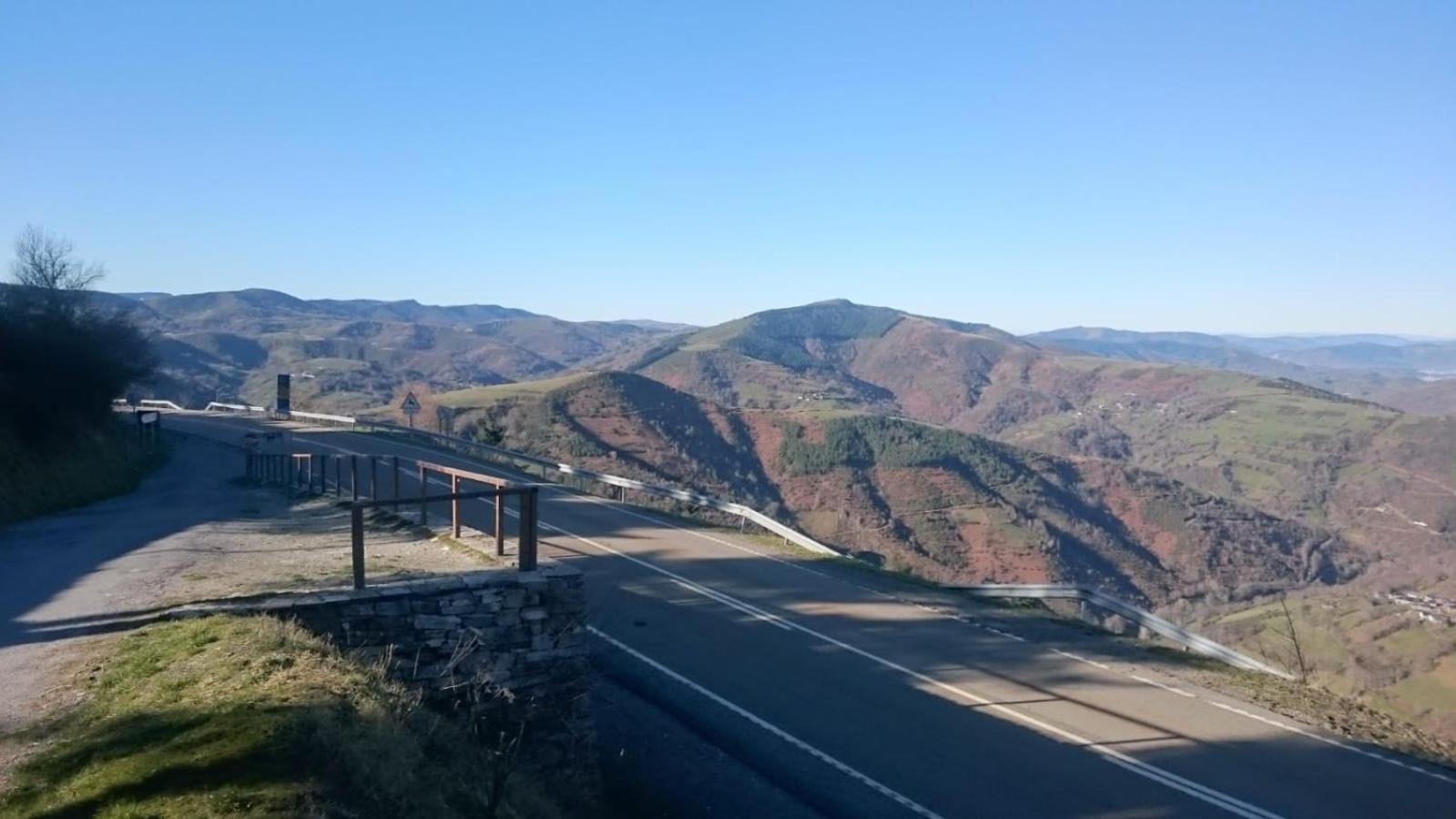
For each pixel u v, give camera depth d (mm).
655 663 11711
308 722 5621
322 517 18578
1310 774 8781
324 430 47906
